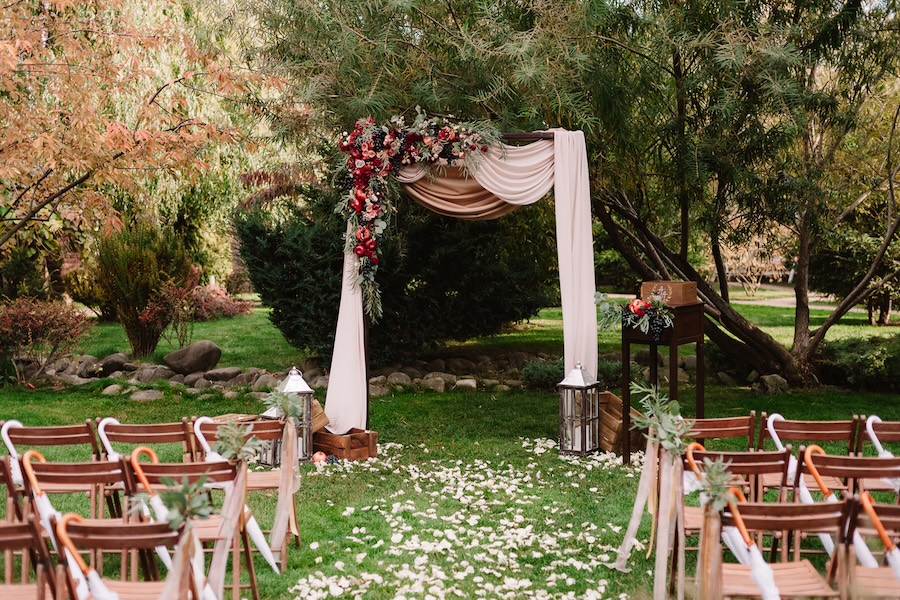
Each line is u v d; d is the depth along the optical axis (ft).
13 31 26.27
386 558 15.28
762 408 30.50
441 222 37.24
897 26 29.55
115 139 26.53
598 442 23.97
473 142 23.65
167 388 33.37
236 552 12.50
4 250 36.35
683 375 37.42
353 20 25.63
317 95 25.31
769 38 26.43
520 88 25.79
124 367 38.78
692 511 14.01
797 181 29.27
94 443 14.90
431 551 15.55
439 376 36.68
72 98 26.71
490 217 25.34
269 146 38.22
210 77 26.96
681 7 28.27
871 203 38.06
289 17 26.63
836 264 42.83
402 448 24.82
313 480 20.94
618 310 22.35
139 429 14.90
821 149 32.40
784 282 82.07
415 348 38.11
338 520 17.66
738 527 10.36
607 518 17.66
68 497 19.12
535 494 19.62
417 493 19.70
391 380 35.81
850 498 10.25
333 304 35.94
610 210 34.24
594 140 27.94
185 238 64.90
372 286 24.26
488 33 25.44
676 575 13.42
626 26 28.27
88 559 14.83
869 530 11.35
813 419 28.19
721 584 10.21
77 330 36.35
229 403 31.45
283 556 14.67
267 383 34.73
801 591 10.56
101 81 27.76
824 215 34.47
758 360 35.47
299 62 26.86
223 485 15.42
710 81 27.89
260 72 27.40
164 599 9.57
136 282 41.42
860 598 10.34
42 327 35.09
